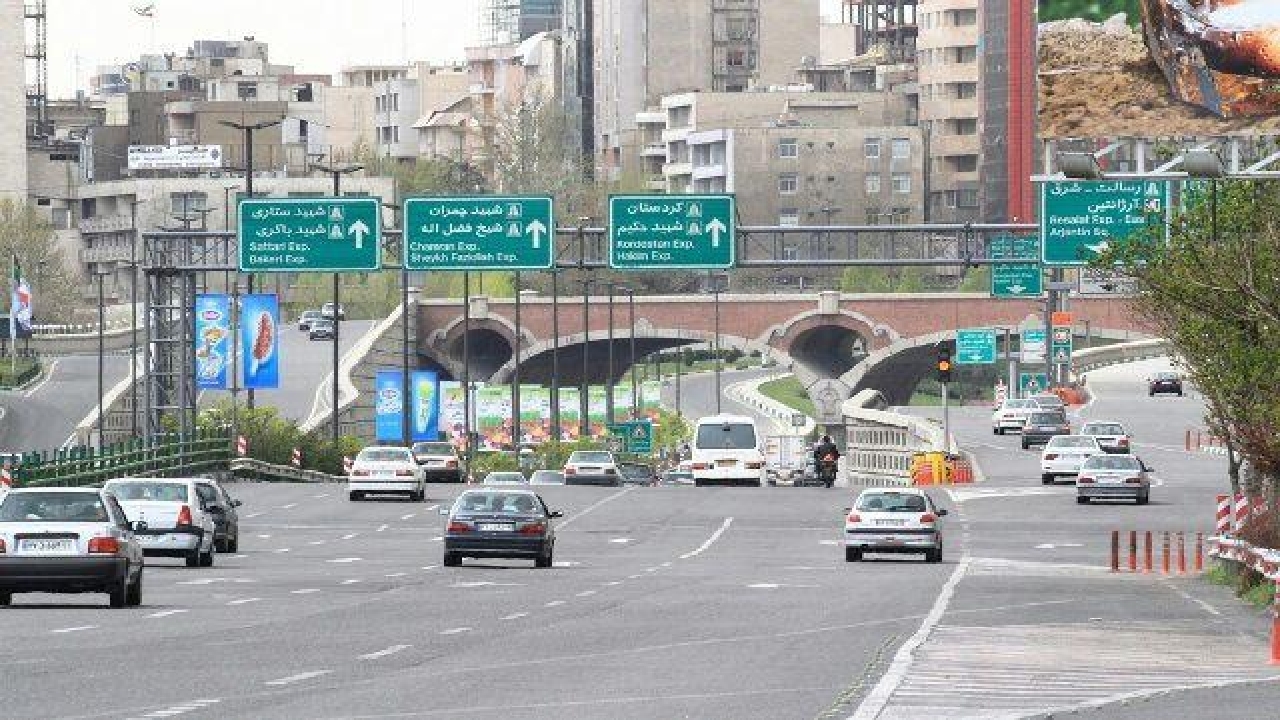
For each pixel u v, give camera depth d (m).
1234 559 95.94
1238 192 91.81
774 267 169.12
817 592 89.81
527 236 173.00
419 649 59.31
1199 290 91.75
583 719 42.00
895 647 60.94
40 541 73.44
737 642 62.75
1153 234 96.88
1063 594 89.94
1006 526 150.75
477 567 109.69
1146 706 45.94
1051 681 51.50
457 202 173.38
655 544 134.50
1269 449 93.81
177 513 106.44
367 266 175.88
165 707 43.66
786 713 43.41
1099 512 163.38
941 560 118.38
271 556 118.81
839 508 170.25
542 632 66.19
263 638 62.81
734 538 140.25
